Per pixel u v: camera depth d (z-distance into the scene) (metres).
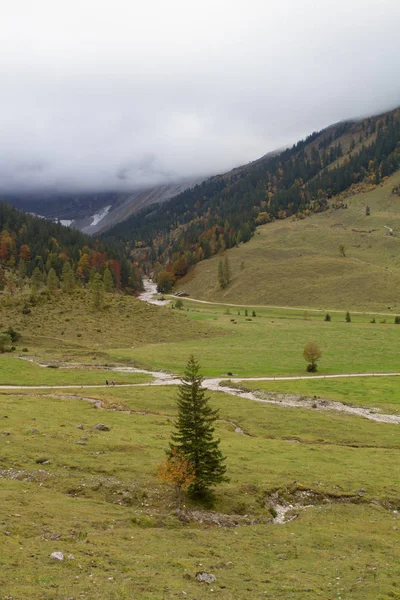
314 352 104.56
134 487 37.66
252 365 111.06
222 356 120.69
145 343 139.12
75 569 21.83
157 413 69.31
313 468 46.34
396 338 143.50
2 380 89.06
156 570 23.25
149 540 28.03
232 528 33.38
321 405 77.44
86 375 96.56
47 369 101.12
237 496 38.81
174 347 132.75
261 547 29.62
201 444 37.56
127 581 21.20
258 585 23.05
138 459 44.41
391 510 38.81
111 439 50.12
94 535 27.27
